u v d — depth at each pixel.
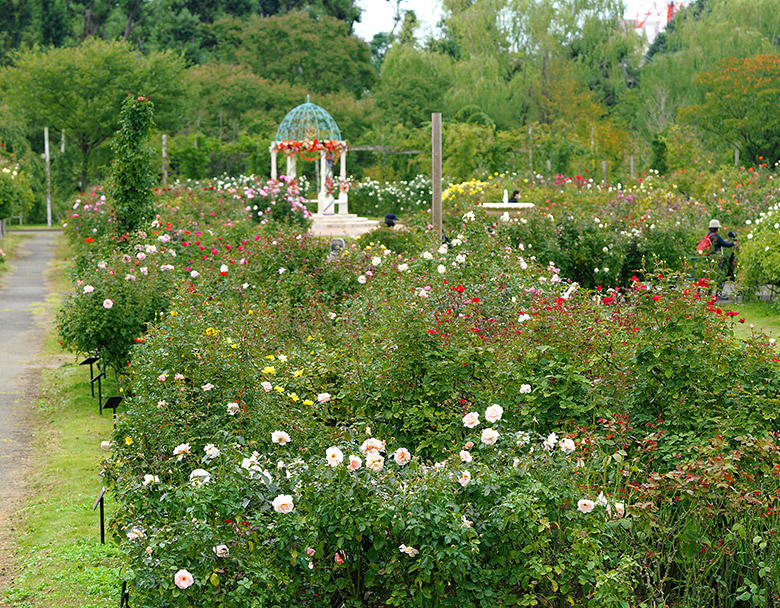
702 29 47.78
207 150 40.31
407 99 50.34
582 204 18.83
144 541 3.59
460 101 49.28
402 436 5.24
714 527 4.14
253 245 10.56
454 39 55.91
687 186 25.91
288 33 55.28
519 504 3.53
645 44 52.19
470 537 3.48
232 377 5.45
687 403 4.98
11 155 34.75
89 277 9.32
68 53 40.50
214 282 9.53
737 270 14.99
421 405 5.19
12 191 26.03
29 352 12.17
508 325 6.55
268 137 44.03
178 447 4.47
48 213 38.38
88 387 9.82
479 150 35.94
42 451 7.60
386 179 40.78
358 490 3.59
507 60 52.47
